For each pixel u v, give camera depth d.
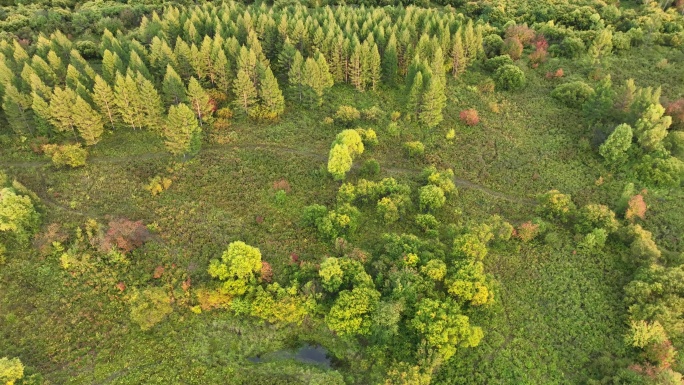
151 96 95.31
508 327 73.06
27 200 79.62
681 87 115.00
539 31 132.88
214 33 118.81
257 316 73.56
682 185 91.88
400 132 104.38
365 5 153.25
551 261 81.50
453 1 155.00
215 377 68.12
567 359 69.56
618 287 77.56
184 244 80.75
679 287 71.56
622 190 92.56
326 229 80.62
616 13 137.12
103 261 77.31
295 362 70.81
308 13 130.12
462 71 118.50
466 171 97.62
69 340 69.62
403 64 117.06
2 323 70.69
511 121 108.12
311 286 73.00
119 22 135.88
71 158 90.38
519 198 93.00
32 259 77.50
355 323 68.69
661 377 63.06
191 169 93.69
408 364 65.38
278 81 115.31
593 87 114.88
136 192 88.50
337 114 104.75
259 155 97.56
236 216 85.69
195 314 73.25
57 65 102.88
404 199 87.06
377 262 75.88
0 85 96.31
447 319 67.81
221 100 107.06
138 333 71.06
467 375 67.62
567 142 102.56
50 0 150.50
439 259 75.44
